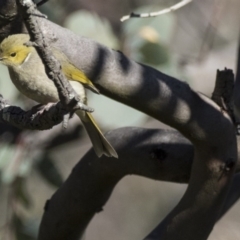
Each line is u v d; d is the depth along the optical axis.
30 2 5.95
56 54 7.87
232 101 8.24
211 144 8.12
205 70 13.69
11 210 12.54
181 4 8.71
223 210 9.95
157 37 11.76
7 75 11.49
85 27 11.33
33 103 12.11
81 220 9.61
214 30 13.80
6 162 12.16
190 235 8.62
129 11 15.55
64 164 18.88
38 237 10.05
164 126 17.92
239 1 16.50
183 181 8.89
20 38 8.90
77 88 8.19
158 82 7.91
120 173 9.09
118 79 7.86
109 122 11.27
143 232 19.17
